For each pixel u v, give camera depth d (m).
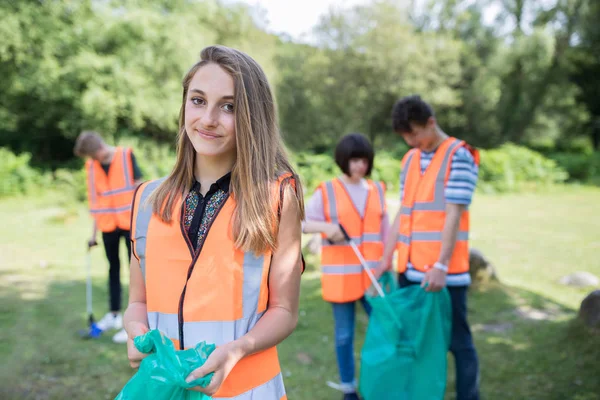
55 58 16.17
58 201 13.25
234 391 1.31
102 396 3.42
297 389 3.47
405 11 24.91
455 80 25.19
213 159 1.41
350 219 3.26
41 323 4.81
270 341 1.32
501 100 27.59
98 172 4.43
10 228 10.03
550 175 17.28
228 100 1.35
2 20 14.98
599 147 31.22
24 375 3.70
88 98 15.78
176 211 1.38
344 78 24.70
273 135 1.43
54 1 15.71
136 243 1.43
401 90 24.06
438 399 2.70
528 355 3.85
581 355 3.75
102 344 4.30
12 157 14.95
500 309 4.92
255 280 1.34
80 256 7.70
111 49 16.67
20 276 6.54
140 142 17.72
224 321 1.31
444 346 2.76
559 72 26.84
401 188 3.15
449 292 2.90
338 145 3.36
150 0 17.94
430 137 2.94
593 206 13.10
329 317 4.90
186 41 17.19
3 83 16.41
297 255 1.41
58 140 20.47
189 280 1.33
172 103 16.98
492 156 16.70
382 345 2.80
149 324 1.39
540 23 27.28
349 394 3.21
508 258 7.22
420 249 2.92
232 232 1.32
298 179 1.45
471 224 10.35
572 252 7.56
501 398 3.22
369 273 3.07
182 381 1.15
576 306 5.00
